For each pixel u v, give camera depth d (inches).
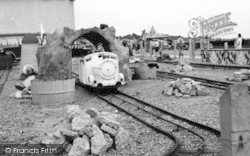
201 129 446.6
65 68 836.6
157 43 2469.2
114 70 815.7
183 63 1263.5
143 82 1002.1
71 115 414.3
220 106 238.7
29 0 3516.2
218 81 870.4
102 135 373.7
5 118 583.2
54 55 832.3
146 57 2196.1
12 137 453.7
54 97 709.3
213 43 2142.0
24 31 3508.9
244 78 869.8
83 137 374.6
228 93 230.4
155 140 407.5
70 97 722.8
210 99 650.2
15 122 546.6
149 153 362.9
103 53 839.7
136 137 426.0
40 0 3540.8
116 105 645.9
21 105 708.0
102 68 806.5
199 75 1083.3
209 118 502.3
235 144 229.9
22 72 1195.3
